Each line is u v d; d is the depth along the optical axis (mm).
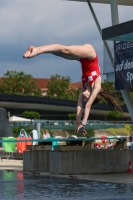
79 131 15562
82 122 15523
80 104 15914
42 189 18781
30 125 91188
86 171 25766
